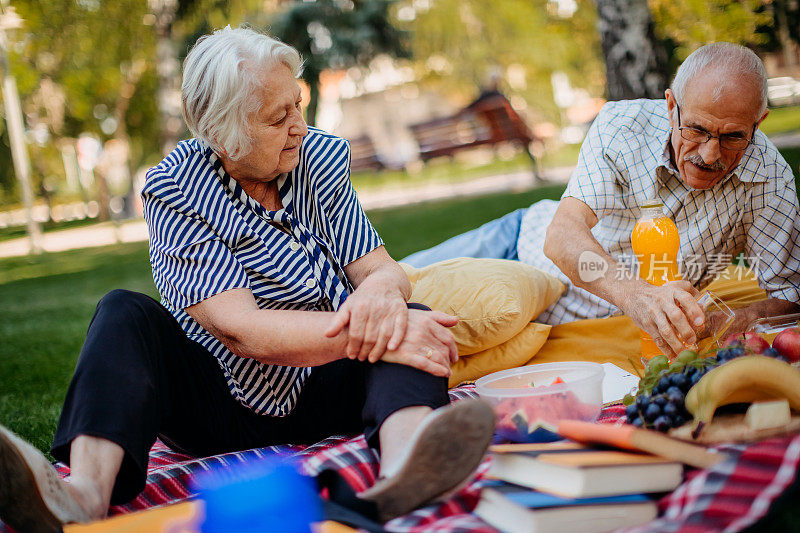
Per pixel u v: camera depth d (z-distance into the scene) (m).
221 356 2.07
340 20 15.12
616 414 2.03
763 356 1.60
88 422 1.62
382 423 1.68
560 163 18.84
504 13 21.36
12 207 31.92
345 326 1.80
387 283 1.89
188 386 1.98
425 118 29.16
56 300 8.23
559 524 1.31
